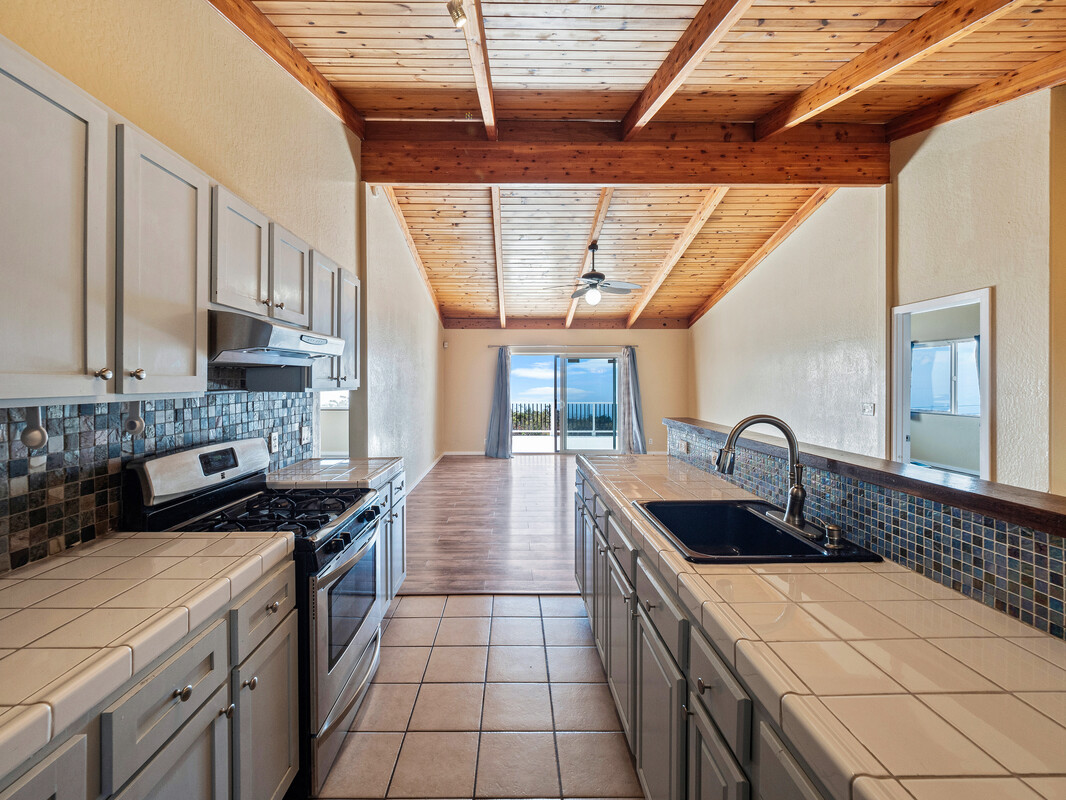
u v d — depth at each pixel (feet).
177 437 6.20
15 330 3.20
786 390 19.19
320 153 10.19
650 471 8.95
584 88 11.56
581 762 5.94
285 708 4.96
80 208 3.67
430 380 24.72
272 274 6.59
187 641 3.55
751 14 8.98
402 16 8.59
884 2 8.67
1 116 3.08
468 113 12.66
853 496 5.11
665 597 4.42
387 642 8.63
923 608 3.46
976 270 11.56
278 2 8.08
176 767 3.39
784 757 2.53
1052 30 9.30
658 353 29.63
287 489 7.86
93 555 4.51
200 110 6.16
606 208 17.16
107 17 4.74
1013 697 2.46
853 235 15.31
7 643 2.97
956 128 12.04
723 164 13.64
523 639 8.72
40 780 2.40
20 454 4.24
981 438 11.43
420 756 6.02
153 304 4.41
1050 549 3.16
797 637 3.03
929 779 1.91
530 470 24.44
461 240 19.72
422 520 15.85
